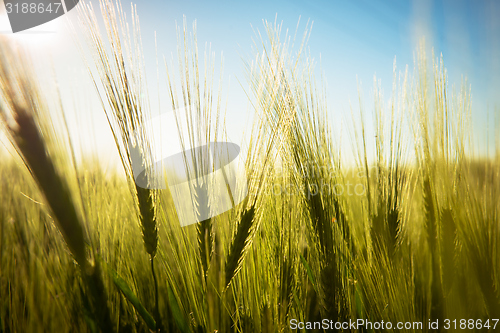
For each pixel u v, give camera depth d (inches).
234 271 12.2
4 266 13.4
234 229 12.5
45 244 13.8
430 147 13.8
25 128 10.6
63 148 11.3
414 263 14.3
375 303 14.0
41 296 12.5
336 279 13.4
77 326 12.0
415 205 16.9
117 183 16.3
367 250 14.8
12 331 12.1
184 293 13.6
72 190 11.4
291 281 13.2
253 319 13.0
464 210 13.3
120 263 13.8
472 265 13.0
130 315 13.1
